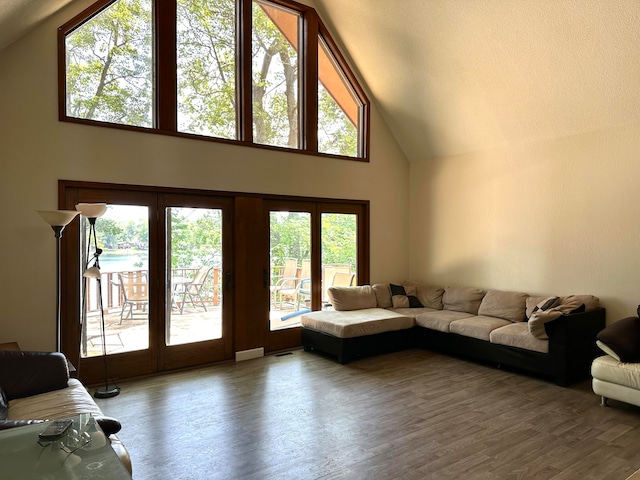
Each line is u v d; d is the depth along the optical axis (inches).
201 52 190.7
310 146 221.9
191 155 184.4
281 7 216.2
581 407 143.6
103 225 167.5
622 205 175.5
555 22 157.6
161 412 139.2
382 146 252.1
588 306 177.6
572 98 177.9
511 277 214.8
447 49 192.5
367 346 200.8
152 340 177.8
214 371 182.1
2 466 58.4
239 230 198.2
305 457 111.1
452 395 154.9
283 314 215.9
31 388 114.6
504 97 195.9
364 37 217.3
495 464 107.4
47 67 155.1
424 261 259.4
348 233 240.7
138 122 175.9
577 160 189.5
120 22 172.7
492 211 223.0
